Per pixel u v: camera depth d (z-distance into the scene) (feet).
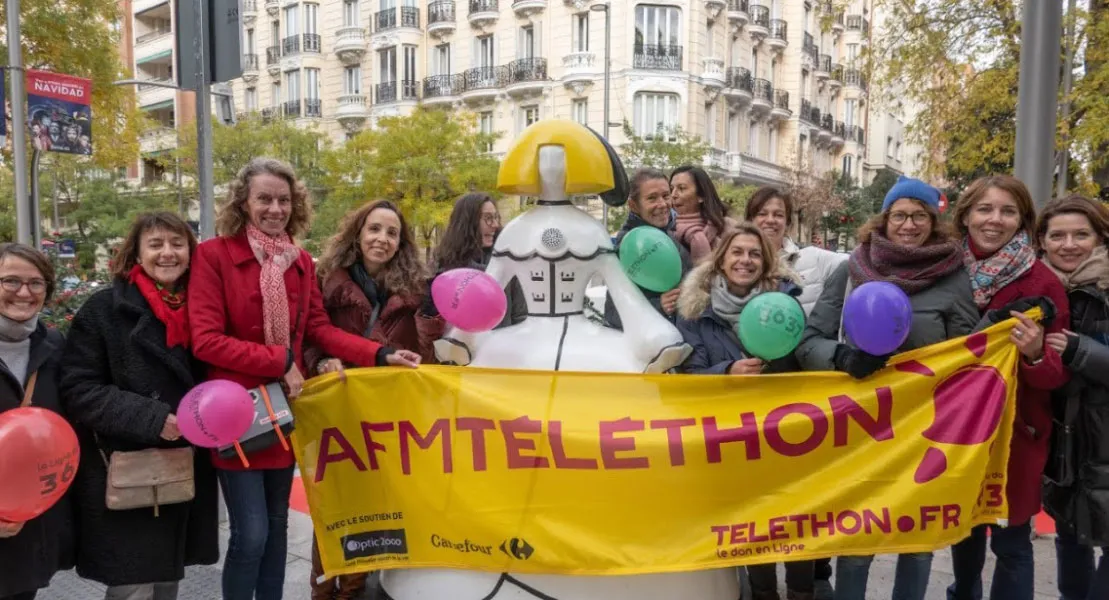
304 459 10.91
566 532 10.27
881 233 11.33
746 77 97.25
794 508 10.32
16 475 8.45
